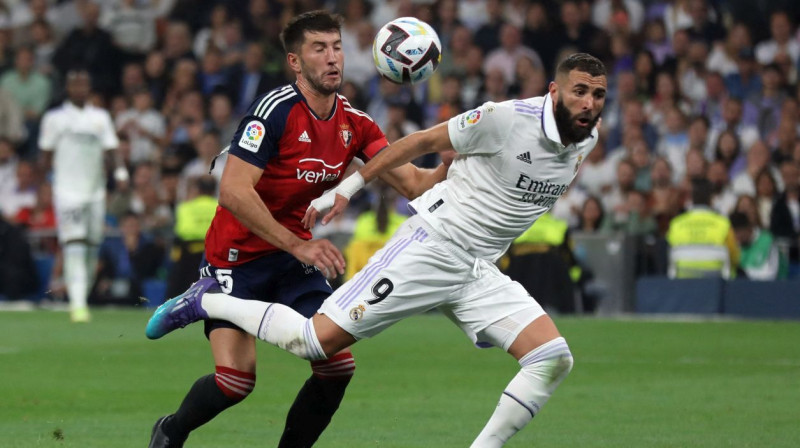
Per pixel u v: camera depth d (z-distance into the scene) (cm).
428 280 2027
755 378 3466
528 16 7031
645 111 6569
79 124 4950
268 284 2120
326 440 2475
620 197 5922
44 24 7694
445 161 2169
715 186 6016
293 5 7406
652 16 7112
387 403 2995
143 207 6359
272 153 2030
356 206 6222
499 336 2052
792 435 2517
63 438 2453
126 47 7575
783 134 6250
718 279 5378
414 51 2145
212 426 2639
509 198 2023
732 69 6744
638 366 3744
